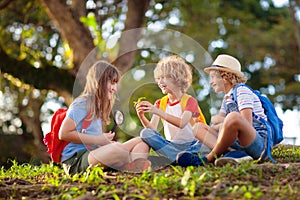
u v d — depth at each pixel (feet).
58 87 39.04
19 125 59.41
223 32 62.59
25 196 13.25
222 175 13.28
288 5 64.28
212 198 11.42
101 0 46.80
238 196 11.54
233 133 14.90
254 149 15.25
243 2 63.26
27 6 44.98
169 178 13.00
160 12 50.55
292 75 65.36
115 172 15.28
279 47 64.44
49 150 16.47
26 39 47.09
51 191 13.28
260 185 12.37
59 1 38.11
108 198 12.11
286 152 19.92
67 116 15.30
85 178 14.06
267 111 16.65
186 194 11.85
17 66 38.27
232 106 16.30
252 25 64.28
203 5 54.19
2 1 41.19
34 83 38.47
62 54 47.57
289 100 64.80
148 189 12.26
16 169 18.74
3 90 48.85
